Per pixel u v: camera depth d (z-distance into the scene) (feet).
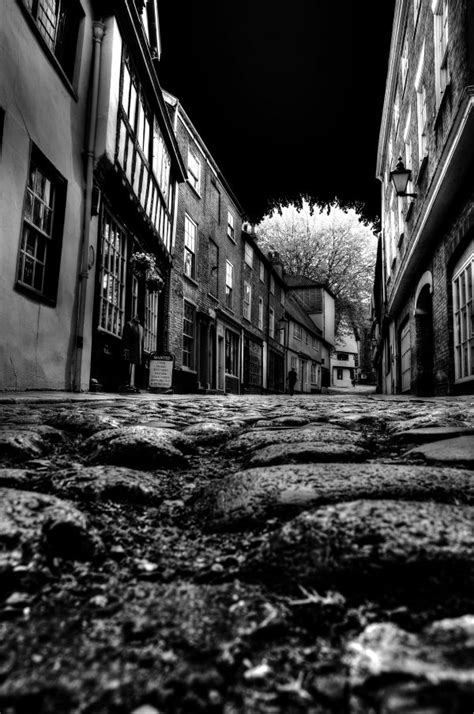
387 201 55.57
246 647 2.26
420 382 39.47
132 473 5.16
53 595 2.78
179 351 47.39
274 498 4.10
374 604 2.64
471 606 2.57
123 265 32.76
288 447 6.67
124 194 30.04
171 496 5.01
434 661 1.95
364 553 2.90
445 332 29.53
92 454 6.79
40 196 21.21
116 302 31.48
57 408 13.39
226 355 64.85
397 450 7.67
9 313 18.01
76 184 24.25
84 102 25.20
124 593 2.82
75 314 24.34
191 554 3.45
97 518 4.07
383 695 1.81
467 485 4.47
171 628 2.42
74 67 24.43
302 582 2.85
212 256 59.88
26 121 18.98
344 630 2.44
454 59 22.63
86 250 24.84
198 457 7.29
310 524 3.22
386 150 53.88
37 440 7.32
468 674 1.85
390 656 2.01
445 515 3.22
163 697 1.94
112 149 26.66
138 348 29.73
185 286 49.73
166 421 11.65
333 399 29.40
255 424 11.63
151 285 34.50
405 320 48.75
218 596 2.76
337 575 2.84
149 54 32.12
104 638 2.34
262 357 83.82
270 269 88.17
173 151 42.98
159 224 39.75
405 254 38.47
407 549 2.87
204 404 20.04
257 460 6.37
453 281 28.48
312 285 146.82
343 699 1.90
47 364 21.47
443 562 2.78
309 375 126.31
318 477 4.50
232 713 1.86
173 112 45.85
